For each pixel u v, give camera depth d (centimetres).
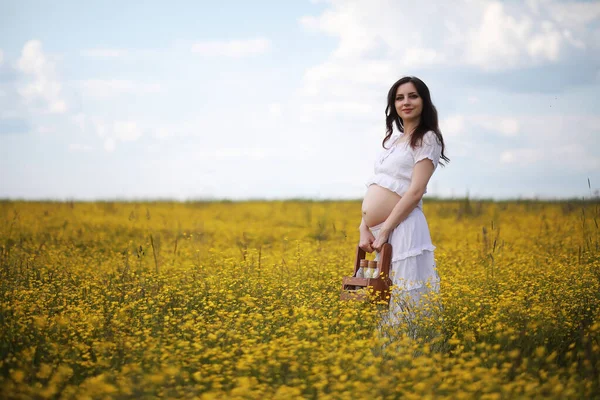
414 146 573
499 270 817
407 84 584
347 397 370
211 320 583
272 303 615
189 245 1138
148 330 504
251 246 1206
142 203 2095
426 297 546
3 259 875
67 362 446
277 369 425
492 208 1786
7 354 460
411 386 393
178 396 396
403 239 569
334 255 948
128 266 838
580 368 444
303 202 2159
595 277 722
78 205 1945
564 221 1387
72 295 662
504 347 468
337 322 532
